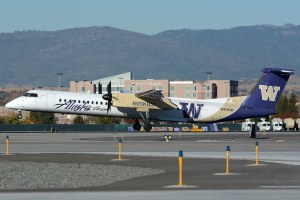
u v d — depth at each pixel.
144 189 43.38
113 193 41.34
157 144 88.25
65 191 42.72
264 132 138.12
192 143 90.56
